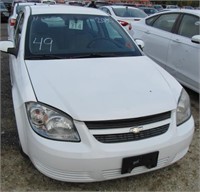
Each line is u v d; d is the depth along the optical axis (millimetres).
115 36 3494
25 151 2510
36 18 3420
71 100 2281
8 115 3793
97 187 2568
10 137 3254
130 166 2246
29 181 2598
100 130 2170
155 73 2857
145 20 5840
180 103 2529
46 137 2195
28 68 2752
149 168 2357
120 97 2354
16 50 3293
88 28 3451
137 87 2523
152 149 2266
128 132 2221
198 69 4203
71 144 2162
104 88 2447
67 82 2496
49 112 2234
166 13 5230
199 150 3154
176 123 2457
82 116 2164
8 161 2840
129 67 2895
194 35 4414
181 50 4535
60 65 2805
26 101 2355
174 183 2658
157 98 2426
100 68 2797
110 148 2166
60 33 3287
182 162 2949
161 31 5152
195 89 4352
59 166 2182
